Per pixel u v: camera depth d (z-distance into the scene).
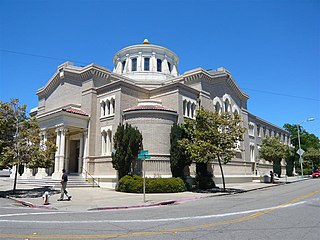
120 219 10.51
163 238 7.38
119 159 22.80
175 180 22.34
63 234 7.94
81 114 27.25
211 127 22.81
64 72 31.77
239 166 35.09
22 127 20.77
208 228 8.59
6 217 11.12
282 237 7.39
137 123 24.95
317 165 73.25
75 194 19.92
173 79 33.47
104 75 29.73
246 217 10.45
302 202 14.96
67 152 30.08
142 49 40.25
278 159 35.81
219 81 33.88
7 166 19.70
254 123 45.38
